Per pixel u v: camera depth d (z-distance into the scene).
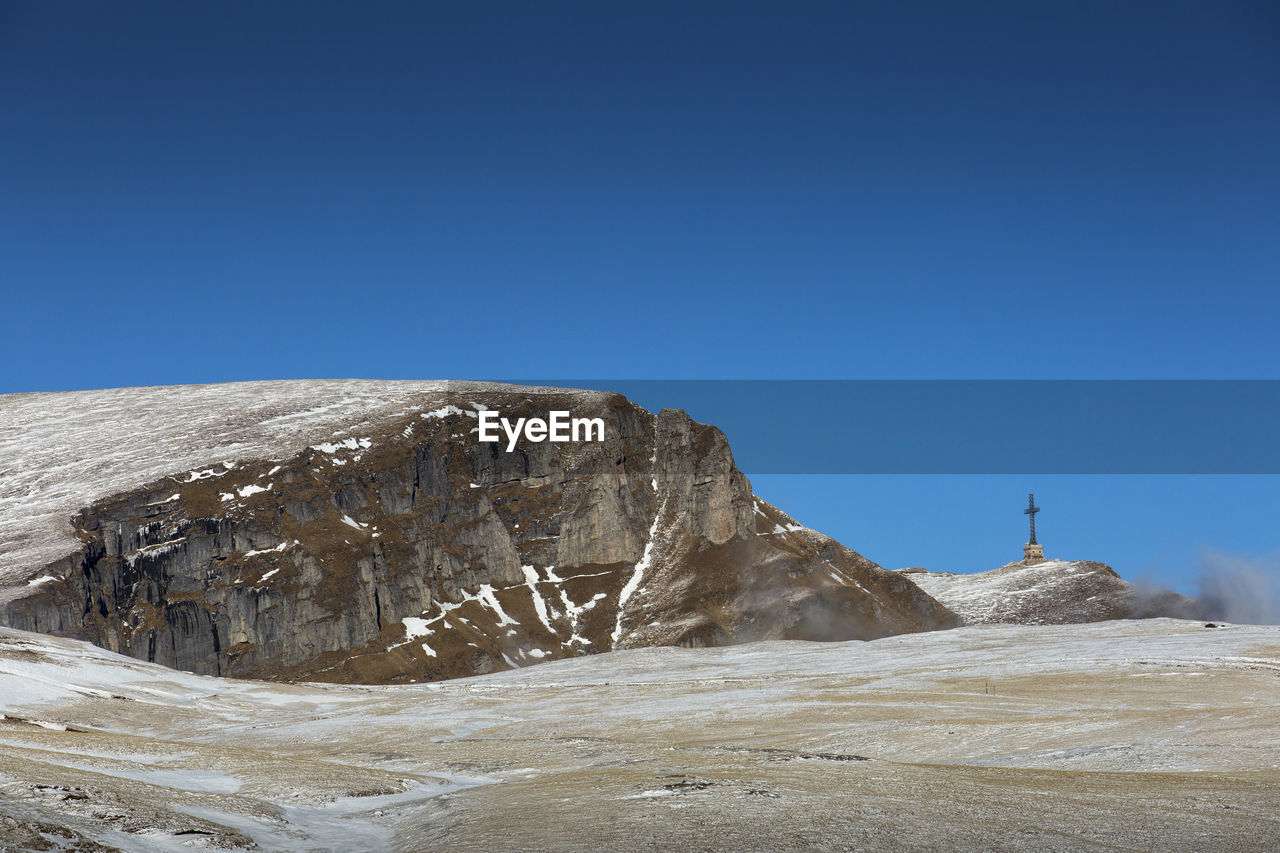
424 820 34.47
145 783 35.81
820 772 39.56
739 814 30.75
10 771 33.41
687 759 47.22
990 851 26.94
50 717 91.19
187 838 29.34
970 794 33.81
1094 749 49.59
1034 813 30.88
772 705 83.56
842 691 94.94
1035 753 51.72
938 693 88.69
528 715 90.56
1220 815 30.39
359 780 41.81
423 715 94.62
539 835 29.53
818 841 27.69
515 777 45.66
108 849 26.69
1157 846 27.20
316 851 31.25
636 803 33.06
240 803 35.41
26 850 24.98
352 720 93.50
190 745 54.06
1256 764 42.94
